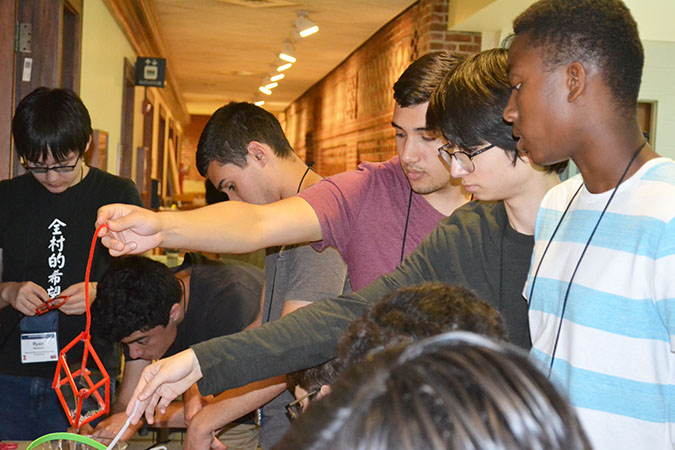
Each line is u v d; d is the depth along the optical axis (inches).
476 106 52.2
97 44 220.2
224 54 412.5
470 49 250.5
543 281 50.2
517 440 14.9
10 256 105.7
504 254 57.6
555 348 47.6
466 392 15.2
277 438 77.0
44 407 101.9
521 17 46.3
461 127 53.2
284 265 77.1
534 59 44.6
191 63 448.5
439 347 16.9
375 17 304.2
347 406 15.7
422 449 14.3
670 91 194.9
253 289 94.2
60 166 101.9
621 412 43.8
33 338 101.2
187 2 288.0
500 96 51.7
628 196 44.8
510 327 57.3
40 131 98.3
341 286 74.1
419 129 65.6
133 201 110.7
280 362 51.3
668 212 42.1
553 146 45.6
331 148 464.4
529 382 15.9
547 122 44.9
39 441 52.4
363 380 16.1
